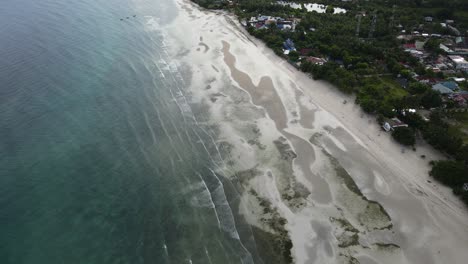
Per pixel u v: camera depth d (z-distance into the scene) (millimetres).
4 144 51125
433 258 38062
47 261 35406
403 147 56156
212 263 36562
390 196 45844
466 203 45031
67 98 63719
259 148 54094
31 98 62688
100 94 66062
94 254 36500
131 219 41062
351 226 41438
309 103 66875
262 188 46656
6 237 37781
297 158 52031
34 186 44531
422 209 44094
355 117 63812
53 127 55688
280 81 74250
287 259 37594
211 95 68062
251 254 37844
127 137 55156
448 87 72188
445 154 54594
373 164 51625
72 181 45781
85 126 56656
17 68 72562
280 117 61781
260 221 41969
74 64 76812
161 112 62406
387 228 41344
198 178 48000
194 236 39531
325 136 57375
